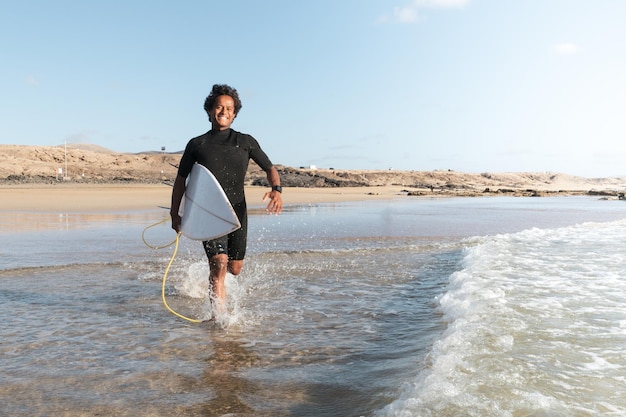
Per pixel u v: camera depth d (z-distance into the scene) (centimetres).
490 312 408
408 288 573
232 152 457
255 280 621
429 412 222
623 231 1170
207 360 330
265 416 245
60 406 258
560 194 5369
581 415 221
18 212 1811
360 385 281
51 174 8675
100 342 371
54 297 521
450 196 4712
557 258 732
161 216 1652
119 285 583
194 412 250
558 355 303
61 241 992
